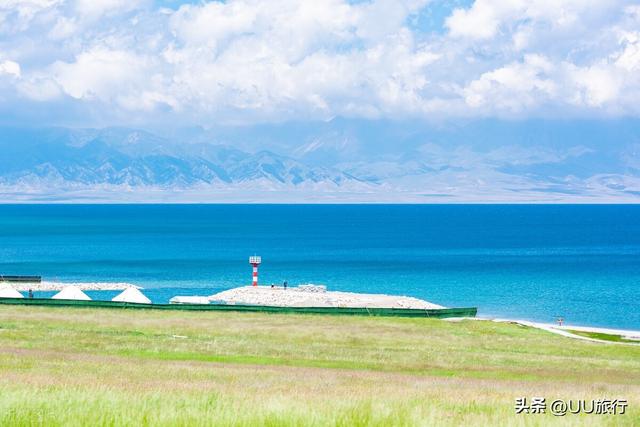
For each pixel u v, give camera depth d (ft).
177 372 159.43
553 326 363.35
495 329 318.86
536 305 492.54
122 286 551.18
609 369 223.30
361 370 194.80
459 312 372.99
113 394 106.22
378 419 90.58
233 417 89.15
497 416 97.35
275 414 90.43
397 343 265.13
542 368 217.77
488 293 552.00
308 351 231.71
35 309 332.80
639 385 180.04
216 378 150.41
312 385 140.87
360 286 589.73
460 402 114.83
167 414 90.33
